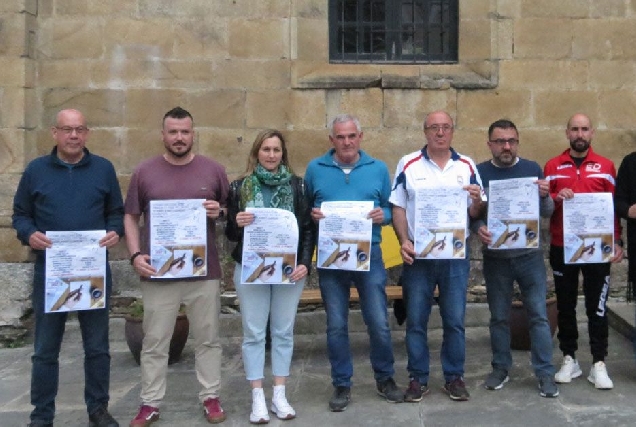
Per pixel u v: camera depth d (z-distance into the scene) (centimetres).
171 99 734
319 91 739
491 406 502
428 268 506
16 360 652
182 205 464
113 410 517
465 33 742
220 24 734
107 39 730
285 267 470
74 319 727
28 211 452
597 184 538
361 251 482
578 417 478
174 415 502
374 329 505
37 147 728
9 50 702
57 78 729
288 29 737
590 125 536
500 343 539
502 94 739
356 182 493
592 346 540
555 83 739
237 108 737
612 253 526
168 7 732
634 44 737
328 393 542
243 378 587
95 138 733
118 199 474
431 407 502
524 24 737
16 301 695
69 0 728
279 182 476
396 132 741
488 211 518
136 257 462
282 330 487
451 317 509
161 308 473
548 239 726
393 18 760
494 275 533
